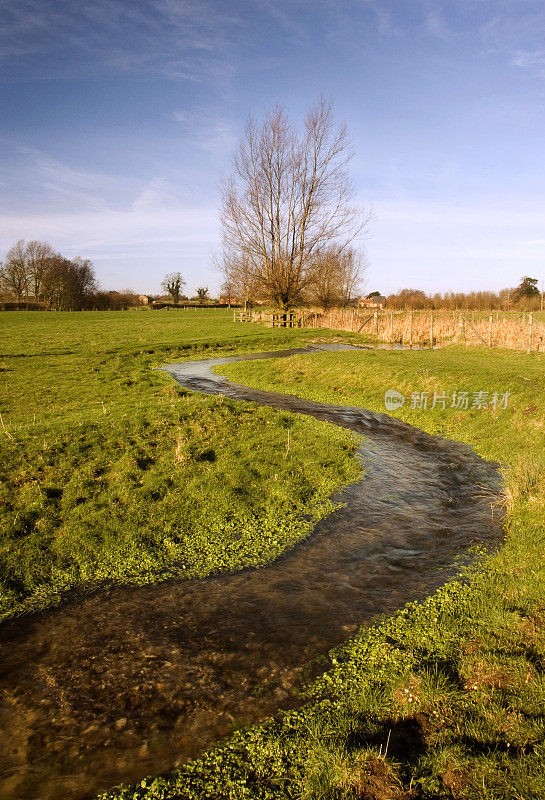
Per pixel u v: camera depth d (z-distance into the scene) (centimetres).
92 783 351
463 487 934
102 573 643
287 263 4572
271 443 1102
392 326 3516
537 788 315
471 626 500
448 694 405
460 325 3125
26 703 426
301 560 673
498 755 341
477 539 716
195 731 393
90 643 510
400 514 814
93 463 928
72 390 1745
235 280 4788
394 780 332
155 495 831
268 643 501
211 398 1445
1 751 378
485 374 1602
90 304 10200
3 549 668
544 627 478
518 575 588
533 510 761
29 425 1140
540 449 1070
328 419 1452
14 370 2169
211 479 889
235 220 4456
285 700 423
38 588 612
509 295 6994
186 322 5522
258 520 783
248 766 359
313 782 338
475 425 1305
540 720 367
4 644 511
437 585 598
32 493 809
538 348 2447
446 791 326
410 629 509
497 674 421
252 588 608
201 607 570
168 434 1097
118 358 2566
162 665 473
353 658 473
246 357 2742
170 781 350
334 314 4619
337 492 905
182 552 694
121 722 404
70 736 391
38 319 6297
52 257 10106
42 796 341
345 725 386
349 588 601
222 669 465
